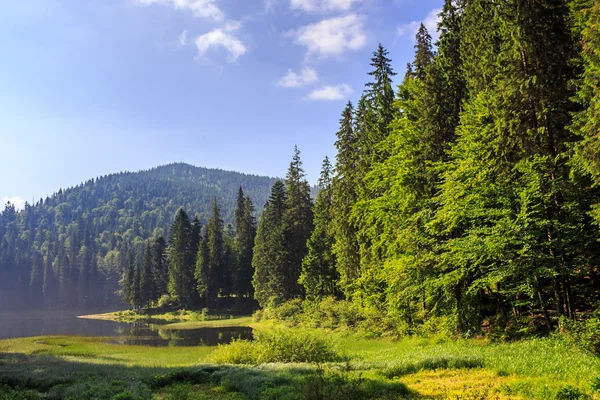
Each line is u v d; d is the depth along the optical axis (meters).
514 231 16.98
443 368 14.44
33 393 13.14
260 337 23.27
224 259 88.25
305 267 53.09
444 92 24.36
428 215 23.48
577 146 13.49
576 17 15.49
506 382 11.31
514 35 17.00
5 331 63.69
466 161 19.86
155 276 100.69
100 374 17.45
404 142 25.83
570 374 11.10
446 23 26.89
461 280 22.84
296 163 62.62
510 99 17.64
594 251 17.80
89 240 173.75
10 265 144.50
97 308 132.00
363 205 29.83
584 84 13.53
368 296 33.66
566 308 17.75
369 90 32.47
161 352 31.92
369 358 20.38
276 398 11.42
